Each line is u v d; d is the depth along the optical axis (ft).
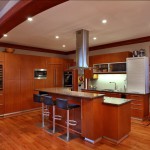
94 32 14.52
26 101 19.49
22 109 19.10
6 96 17.71
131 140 11.00
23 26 12.69
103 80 21.35
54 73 22.75
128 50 18.54
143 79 15.69
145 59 15.66
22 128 13.57
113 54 18.79
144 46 17.13
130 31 14.35
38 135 12.01
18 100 18.74
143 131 12.69
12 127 13.83
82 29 13.55
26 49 21.27
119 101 11.29
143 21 11.69
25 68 19.45
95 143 10.59
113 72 18.72
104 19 11.21
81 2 8.57
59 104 11.72
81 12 9.94
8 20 8.88
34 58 20.42
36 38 16.81
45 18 10.93
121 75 19.45
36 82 20.57
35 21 11.54
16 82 18.58
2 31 10.75
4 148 9.91
